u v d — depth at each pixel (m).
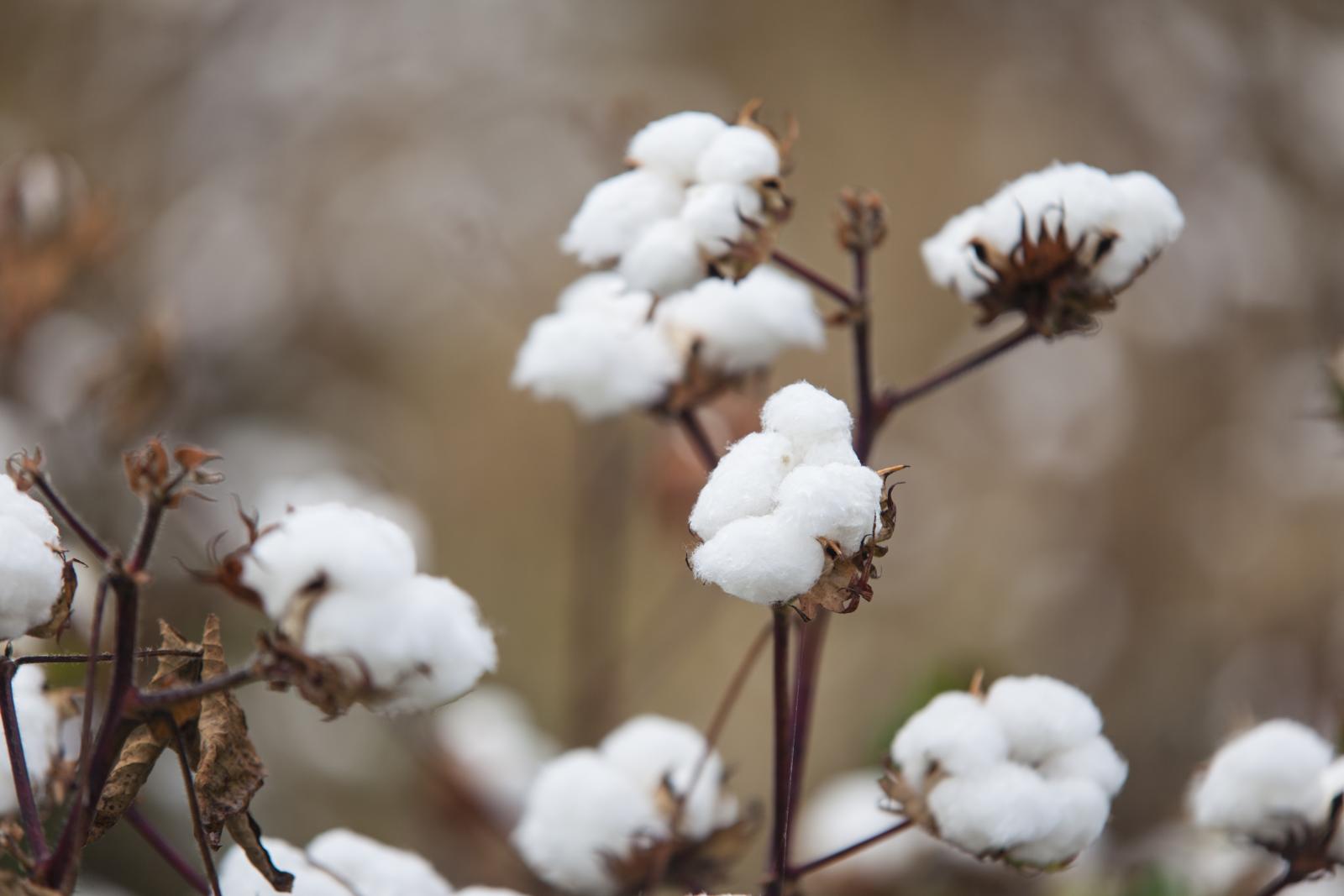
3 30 3.27
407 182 3.28
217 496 2.37
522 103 3.37
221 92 3.30
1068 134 3.65
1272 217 3.29
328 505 1.07
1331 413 1.55
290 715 2.37
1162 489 3.20
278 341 3.06
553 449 3.50
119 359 1.96
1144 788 2.41
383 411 3.24
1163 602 3.05
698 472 1.78
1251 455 3.17
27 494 1.12
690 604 3.03
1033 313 1.23
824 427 1.09
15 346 1.97
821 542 1.07
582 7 3.70
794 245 3.88
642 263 1.21
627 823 1.29
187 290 3.00
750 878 1.90
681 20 3.90
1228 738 1.29
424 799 1.91
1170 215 1.22
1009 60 3.81
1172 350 3.30
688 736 1.33
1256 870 1.50
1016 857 1.16
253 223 3.16
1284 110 3.38
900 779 1.17
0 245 1.93
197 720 1.10
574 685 1.94
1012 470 3.32
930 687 1.74
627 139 2.15
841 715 2.95
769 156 1.21
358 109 3.35
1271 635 2.85
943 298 3.84
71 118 3.21
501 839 1.80
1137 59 3.53
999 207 1.23
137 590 1.06
